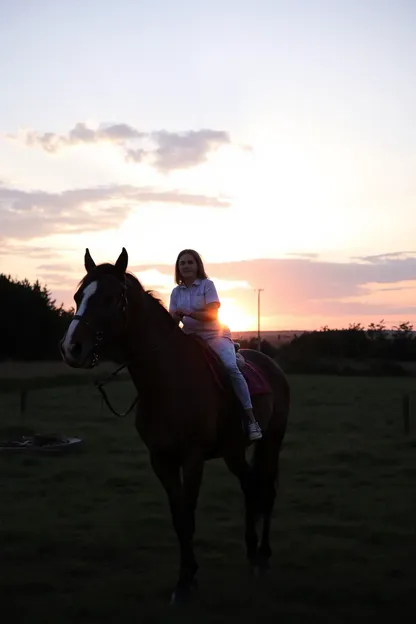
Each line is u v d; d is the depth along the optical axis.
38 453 12.02
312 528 7.21
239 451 5.90
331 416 18.30
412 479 9.95
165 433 5.10
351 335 52.28
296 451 12.52
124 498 8.71
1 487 9.36
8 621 4.75
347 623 4.68
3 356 47.09
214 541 6.71
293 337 54.34
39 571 5.83
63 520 7.55
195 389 5.20
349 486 9.48
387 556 6.21
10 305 47.22
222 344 5.81
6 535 6.88
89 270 5.31
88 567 5.91
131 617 4.80
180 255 5.79
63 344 4.75
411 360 50.62
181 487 5.25
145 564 6.06
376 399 23.94
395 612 4.87
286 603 5.09
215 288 5.77
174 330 5.40
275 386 6.51
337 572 5.77
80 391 27.45
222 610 4.94
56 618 4.79
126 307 5.02
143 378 5.15
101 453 12.25
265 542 5.99
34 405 21.11
